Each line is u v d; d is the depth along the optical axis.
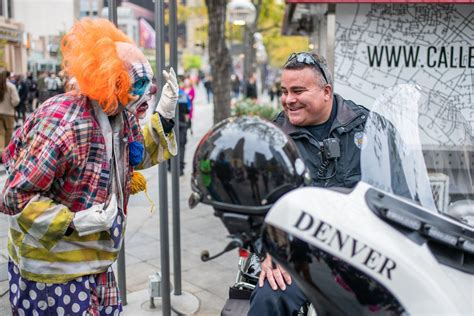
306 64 2.28
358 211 1.26
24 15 27.27
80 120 1.97
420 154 1.79
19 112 14.48
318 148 2.30
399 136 1.81
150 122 2.40
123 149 2.20
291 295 2.07
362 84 5.16
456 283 1.26
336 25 5.10
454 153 1.89
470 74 5.10
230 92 9.73
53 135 1.92
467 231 1.34
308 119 2.32
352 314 1.27
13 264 2.14
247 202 1.26
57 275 2.05
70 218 1.95
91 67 1.93
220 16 9.40
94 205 2.02
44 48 24.83
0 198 2.00
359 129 2.33
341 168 2.27
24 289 2.09
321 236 1.21
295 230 1.21
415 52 5.11
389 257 1.20
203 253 1.45
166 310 3.41
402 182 1.64
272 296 2.08
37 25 27.52
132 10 6.40
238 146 1.26
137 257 4.73
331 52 5.11
